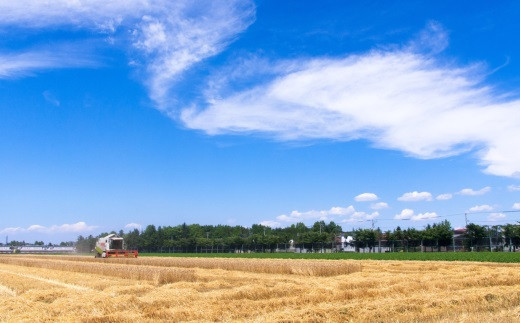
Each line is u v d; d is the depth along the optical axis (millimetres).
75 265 52562
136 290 27438
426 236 103938
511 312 18547
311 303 22656
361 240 117375
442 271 40875
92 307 21875
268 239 140500
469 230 95750
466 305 21219
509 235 90312
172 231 180625
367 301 22547
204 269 49625
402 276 33062
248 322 18656
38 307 22188
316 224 184750
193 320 19562
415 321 18047
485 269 40656
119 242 90125
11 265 70062
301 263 48062
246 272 45469
